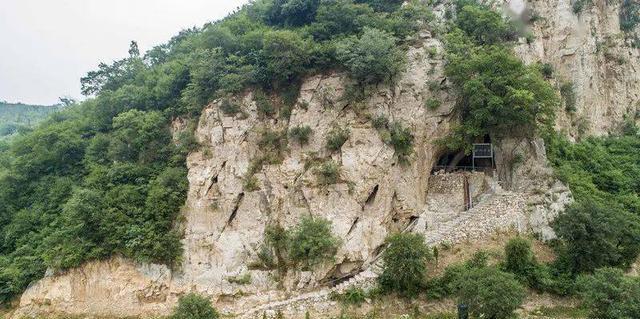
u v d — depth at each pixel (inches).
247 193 1592.0
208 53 1774.1
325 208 1512.1
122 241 1542.8
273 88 1734.7
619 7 2554.1
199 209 1592.0
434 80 1658.5
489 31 1941.4
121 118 1872.5
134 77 2409.0
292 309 1331.2
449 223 1513.3
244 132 1665.8
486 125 1621.6
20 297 1582.2
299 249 1435.8
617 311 1076.5
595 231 1317.7
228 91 1695.4
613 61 2385.6
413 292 1302.9
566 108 2069.4
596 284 1138.0
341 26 1811.0
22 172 1927.9
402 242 1320.1
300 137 1609.3
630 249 1387.8
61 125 2123.5
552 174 1560.0
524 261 1321.4
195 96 1745.8
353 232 1478.8
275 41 1674.5
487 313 1111.6
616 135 2249.0
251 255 1514.5
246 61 1747.0
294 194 1560.0
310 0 1934.1
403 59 1630.2
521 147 1619.1
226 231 1565.0
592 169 1860.2
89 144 1969.7
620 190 1765.5
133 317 1464.1
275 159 1626.5
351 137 1574.8
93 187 1702.8
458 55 1691.7
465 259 1365.7
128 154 1825.8
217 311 1363.2
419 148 1611.7
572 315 1246.3
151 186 1664.6
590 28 2279.8
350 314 1295.5
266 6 2148.1
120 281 1512.1
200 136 1700.3
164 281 1510.8
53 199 1803.6
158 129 1830.7
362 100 1622.8
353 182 1524.4
